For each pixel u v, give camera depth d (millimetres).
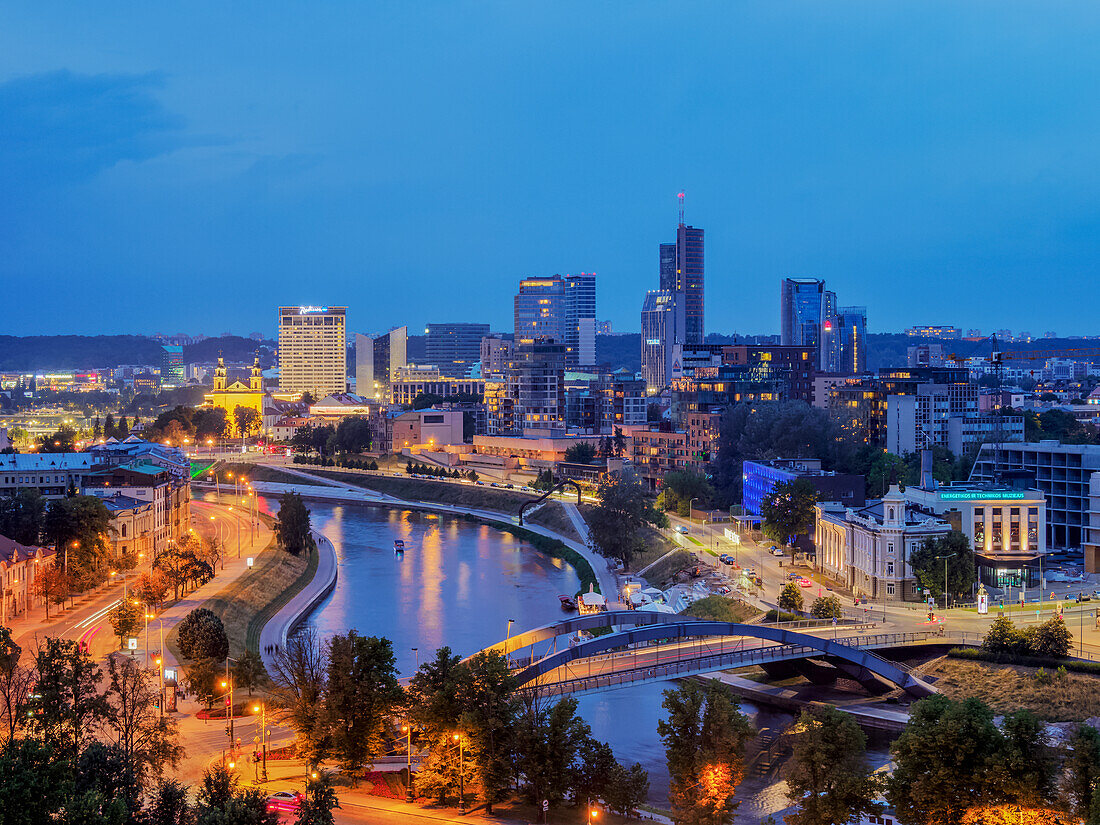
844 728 138875
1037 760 131625
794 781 140375
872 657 192625
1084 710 178375
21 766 112812
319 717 147750
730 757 141625
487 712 147125
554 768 141000
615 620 191250
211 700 174875
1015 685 187750
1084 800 126500
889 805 141750
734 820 149125
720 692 147000
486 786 142750
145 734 141625
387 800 143875
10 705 149375
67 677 143250
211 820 114062
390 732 155875
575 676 183625
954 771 132500
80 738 140125
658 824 142250
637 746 179000
